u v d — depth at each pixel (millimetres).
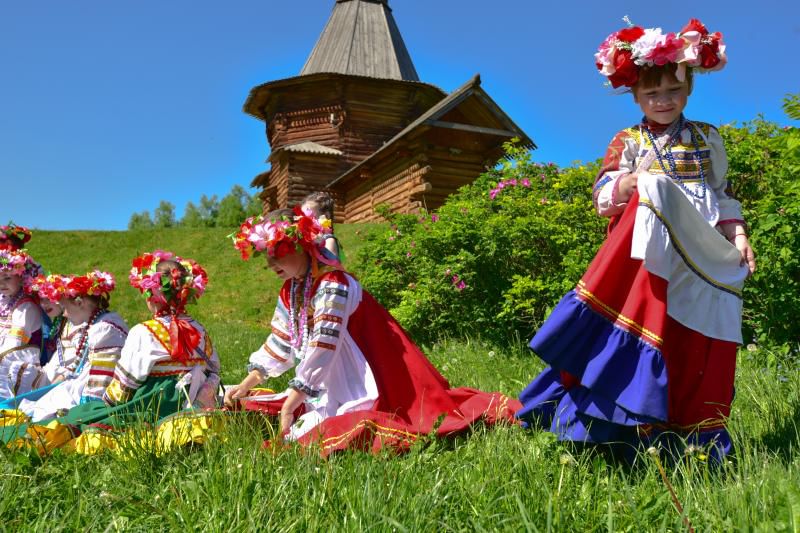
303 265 4039
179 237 23000
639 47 3180
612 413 2980
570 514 2467
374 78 29172
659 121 3324
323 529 2439
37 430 3734
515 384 5020
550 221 7148
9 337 5727
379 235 9320
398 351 3988
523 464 2883
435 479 2869
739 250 3227
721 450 2939
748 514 2301
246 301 17234
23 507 2729
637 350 2990
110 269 21078
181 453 3387
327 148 29250
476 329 7242
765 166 6457
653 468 2854
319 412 3926
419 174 21234
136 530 2562
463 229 7582
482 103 21156
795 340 5605
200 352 4355
